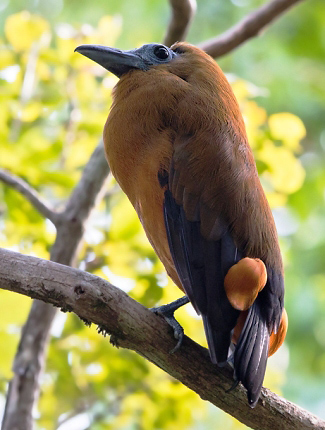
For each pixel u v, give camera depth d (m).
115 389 10.93
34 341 10.29
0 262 7.48
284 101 18.09
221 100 8.81
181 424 10.84
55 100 11.70
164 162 8.40
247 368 7.45
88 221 10.75
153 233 8.66
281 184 11.64
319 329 16.83
